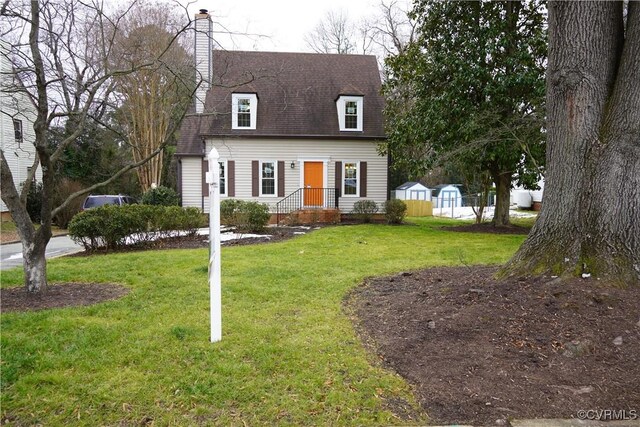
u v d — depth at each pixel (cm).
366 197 1792
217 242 347
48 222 488
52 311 421
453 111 1278
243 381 283
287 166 1758
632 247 393
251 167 1745
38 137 454
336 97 1811
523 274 431
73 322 386
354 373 295
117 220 893
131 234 931
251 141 1738
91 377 286
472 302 393
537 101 1147
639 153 404
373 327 385
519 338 323
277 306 450
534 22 1266
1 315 409
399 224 1638
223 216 1457
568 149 425
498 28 1235
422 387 276
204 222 1477
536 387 269
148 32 1145
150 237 986
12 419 243
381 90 1606
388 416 246
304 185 1772
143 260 735
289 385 278
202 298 480
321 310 438
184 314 419
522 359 299
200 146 1770
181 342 344
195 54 1571
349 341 352
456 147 1295
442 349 321
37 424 239
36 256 493
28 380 279
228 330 373
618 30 426
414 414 248
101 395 264
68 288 536
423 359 311
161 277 591
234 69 1822
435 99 1290
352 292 515
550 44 445
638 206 401
